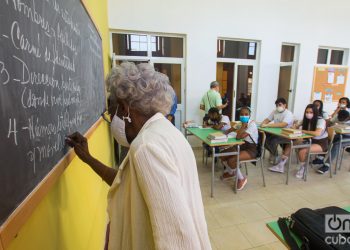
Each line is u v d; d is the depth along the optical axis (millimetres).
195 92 4391
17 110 509
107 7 3549
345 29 5211
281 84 5203
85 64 1313
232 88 4820
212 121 3523
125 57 4016
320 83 5328
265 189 2916
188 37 4133
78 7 1128
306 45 4977
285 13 4652
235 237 2018
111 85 718
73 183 1085
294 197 2719
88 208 1408
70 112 958
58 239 824
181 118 4492
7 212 461
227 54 4598
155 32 3986
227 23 4305
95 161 1004
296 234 1182
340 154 3674
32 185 584
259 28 4535
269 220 2271
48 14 700
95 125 1645
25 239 568
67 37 914
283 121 3674
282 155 3447
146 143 586
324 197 2719
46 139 683
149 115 731
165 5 3904
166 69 4262
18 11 512
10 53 479
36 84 609
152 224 546
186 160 669
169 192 544
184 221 542
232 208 2479
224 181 3131
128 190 667
